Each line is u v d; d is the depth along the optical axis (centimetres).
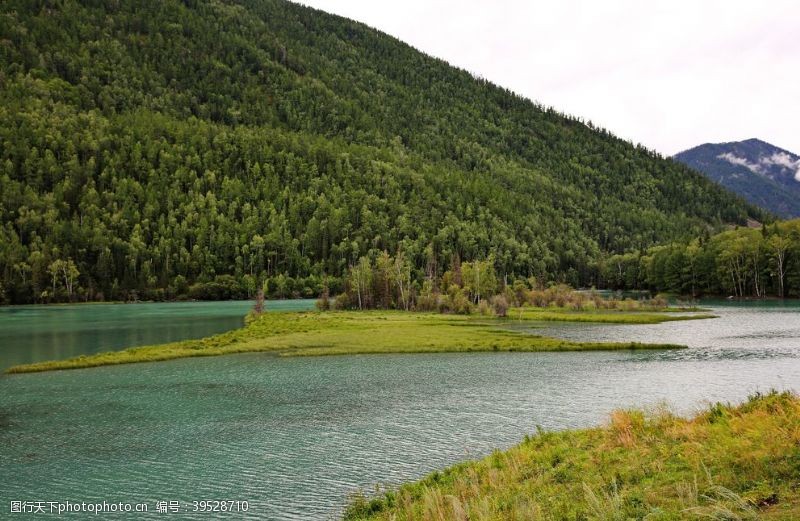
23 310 18675
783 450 2148
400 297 17950
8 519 2823
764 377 5897
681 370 6406
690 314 14438
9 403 5266
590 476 2372
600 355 7719
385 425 4334
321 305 17438
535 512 2003
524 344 8581
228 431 4266
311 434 4141
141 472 3441
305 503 2939
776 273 19638
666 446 2564
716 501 1803
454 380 6078
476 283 18462
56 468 3538
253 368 6962
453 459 3522
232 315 16150
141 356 7681
